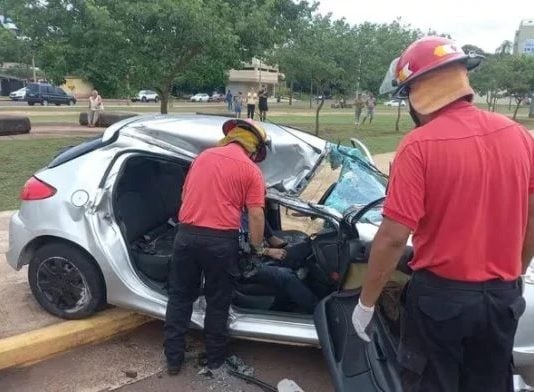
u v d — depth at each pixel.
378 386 2.61
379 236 2.18
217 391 3.52
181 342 3.63
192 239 3.41
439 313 2.15
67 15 13.28
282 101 68.94
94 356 3.87
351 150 4.35
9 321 4.03
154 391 3.49
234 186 3.44
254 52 13.91
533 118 40.88
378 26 22.97
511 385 2.35
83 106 41.84
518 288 2.23
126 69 12.95
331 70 20.00
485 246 2.13
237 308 3.75
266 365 3.86
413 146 2.13
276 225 4.29
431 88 2.20
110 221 3.91
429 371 2.25
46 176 4.09
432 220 2.15
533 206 2.25
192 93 71.38
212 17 12.34
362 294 2.30
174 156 4.05
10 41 16.03
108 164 4.00
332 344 2.93
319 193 4.14
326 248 3.86
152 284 3.89
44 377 3.60
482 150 2.10
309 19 19.58
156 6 11.90
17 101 48.06
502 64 34.47
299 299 3.84
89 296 3.96
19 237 4.05
